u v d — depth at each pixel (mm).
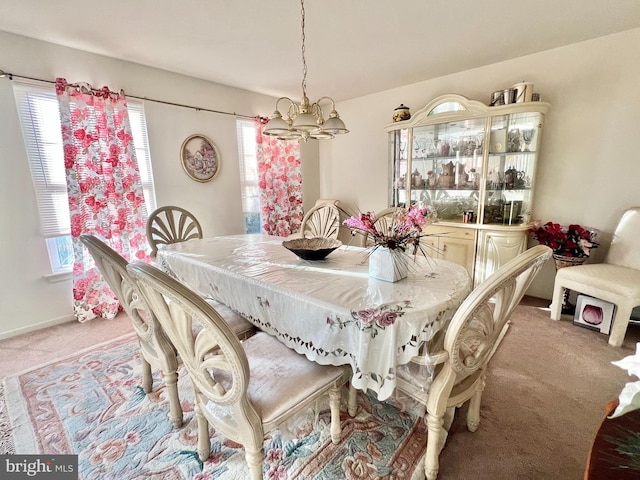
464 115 2830
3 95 2203
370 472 1238
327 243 2014
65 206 2564
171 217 2715
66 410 1604
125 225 2756
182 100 3143
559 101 2641
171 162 3131
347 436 1413
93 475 1244
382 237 1360
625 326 2059
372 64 2879
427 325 1056
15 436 1440
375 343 1034
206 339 947
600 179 2549
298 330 1243
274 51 2545
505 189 2887
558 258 2594
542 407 1578
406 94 3572
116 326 2568
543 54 2654
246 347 1319
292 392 1083
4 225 2303
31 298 2467
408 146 3330
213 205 3529
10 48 2193
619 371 1848
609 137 2469
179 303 870
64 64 2422
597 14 2053
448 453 1321
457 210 3178
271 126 1820
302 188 4473
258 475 1021
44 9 1870
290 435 1209
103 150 2615
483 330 1135
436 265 1605
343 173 4426
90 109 2508
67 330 2494
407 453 1326
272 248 2111
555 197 2777
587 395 1659
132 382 1832
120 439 1416
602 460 589
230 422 1058
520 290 1168
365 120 4027
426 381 1124
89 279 2625
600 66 2428
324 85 3518
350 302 1130
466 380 1241
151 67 2891
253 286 1428
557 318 2482
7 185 2287
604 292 2148
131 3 1813
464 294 1262
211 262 1775
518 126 2736
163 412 1586
